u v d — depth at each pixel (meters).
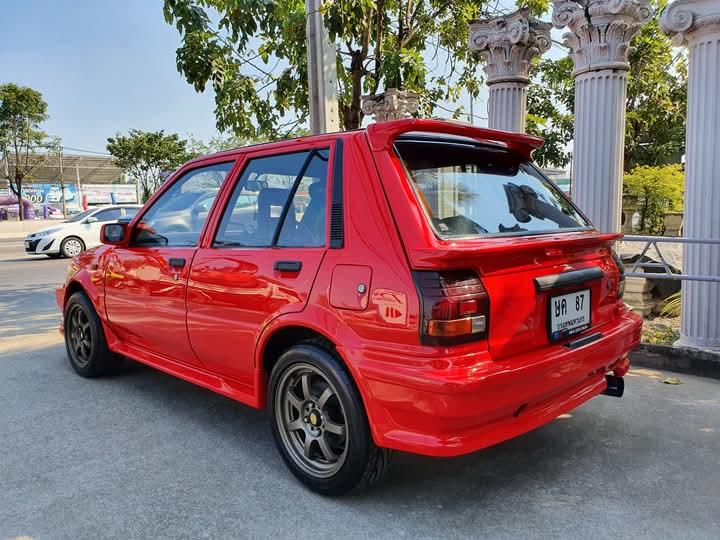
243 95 7.62
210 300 3.50
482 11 8.52
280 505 2.88
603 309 3.23
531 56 6.97
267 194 3.36
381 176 2.75
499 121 7.03
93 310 4.80
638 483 3.04
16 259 16.61
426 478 3.13
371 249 2.68
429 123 2.84
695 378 4.70
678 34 4.89
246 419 4.05
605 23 5.46
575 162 5.88
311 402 3.02
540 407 2.82
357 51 7.68
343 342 2.70
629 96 13.45
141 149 39.69
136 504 2.90
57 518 2.78
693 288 4.95
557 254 2.84
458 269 2.47
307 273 2.92
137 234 4.34
